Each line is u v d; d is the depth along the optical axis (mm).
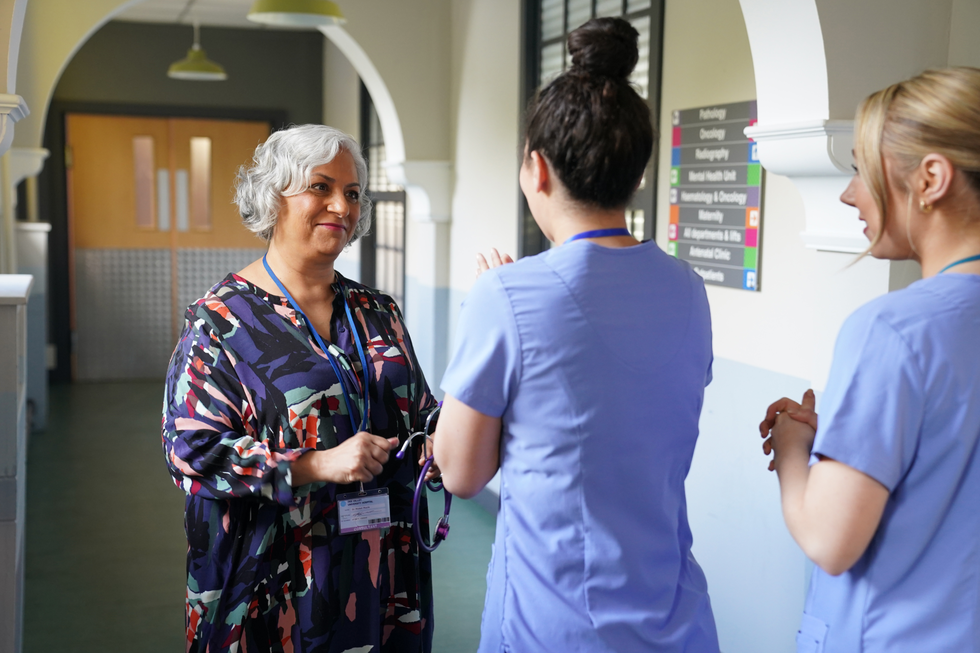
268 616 1632
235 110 8641
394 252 7113
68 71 8195
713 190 2973
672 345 1181
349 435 1696
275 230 1763
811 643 1139
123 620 3381
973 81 990
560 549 1148
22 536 2719
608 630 1142
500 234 4797
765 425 1231
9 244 5383
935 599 1027
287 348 1675
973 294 1015
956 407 1005
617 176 1130
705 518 3096
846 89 2031
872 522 1015
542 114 1152
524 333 1115
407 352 1866
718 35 2900
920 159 1004
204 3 7340
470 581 3805
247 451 1569
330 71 8555
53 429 6566
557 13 4164
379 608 1727
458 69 5355
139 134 8477
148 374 8773
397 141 5500
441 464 1201
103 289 8555
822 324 2365
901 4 2041
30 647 3141
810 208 2277
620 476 1146
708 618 1253
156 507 4781
